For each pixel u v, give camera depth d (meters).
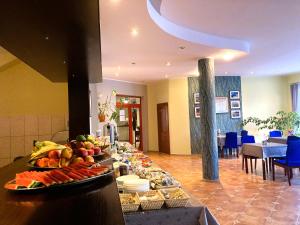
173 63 6.50
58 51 2.35
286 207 3.78
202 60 6.04
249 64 7.70
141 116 10.70
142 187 1.79
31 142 4.82
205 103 5.91
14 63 4.95
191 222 1.56
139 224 1.51
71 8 1.43
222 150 8.77
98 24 1.67
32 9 1.42
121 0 2.96
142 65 6.64
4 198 1.21
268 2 3.63
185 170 6.74
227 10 3.88
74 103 4.48
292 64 8.12
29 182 1.31
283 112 10.18
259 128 10.06
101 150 2.61
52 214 1.00
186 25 4.48
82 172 1.46
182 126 9.58
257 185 5.05
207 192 4.71
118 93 9.55
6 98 4.93
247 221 3.33
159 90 10.37
